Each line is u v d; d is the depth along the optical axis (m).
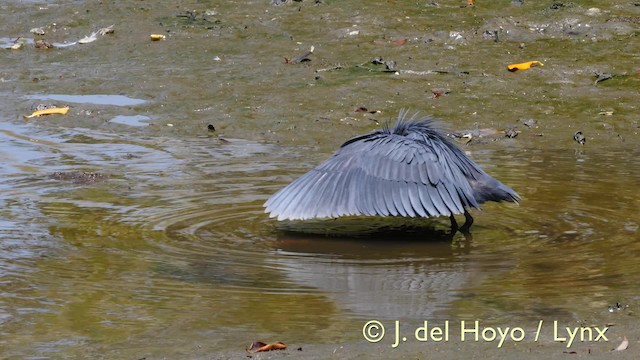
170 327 8.98
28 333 8.86
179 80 19.59
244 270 10.75
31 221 12.55
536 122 17.75
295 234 12.20
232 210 13.09
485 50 20.64
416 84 19.20
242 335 8.75
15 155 15.88
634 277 10.41
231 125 17.62
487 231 12.38
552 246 11.66
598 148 16.66
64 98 18.86
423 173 12.00
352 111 18.12
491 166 15.51
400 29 21.62
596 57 20.27
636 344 8.28
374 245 11.81
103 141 16.75
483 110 18.19
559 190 14.13
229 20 22.50
